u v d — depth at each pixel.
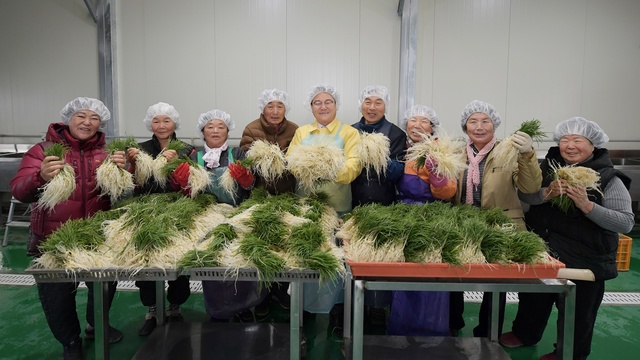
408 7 5.04
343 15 5.19
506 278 1.76
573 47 5.23
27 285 3.59
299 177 2.19
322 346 2.66
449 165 2.09
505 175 2.28
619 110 5.39
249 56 5.28
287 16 5.21
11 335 2.75
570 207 2.16
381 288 1.74
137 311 3.16
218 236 1.90
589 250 2.14
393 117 5.35
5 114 5.62
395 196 2.70
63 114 2.29
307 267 1.72
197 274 1.73
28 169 2.12
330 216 2.36
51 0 5.33
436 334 2.51
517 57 5.25
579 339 2.24
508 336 2.68
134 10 5.25
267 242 1.87
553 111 5.36
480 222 1.91
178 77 5.35
